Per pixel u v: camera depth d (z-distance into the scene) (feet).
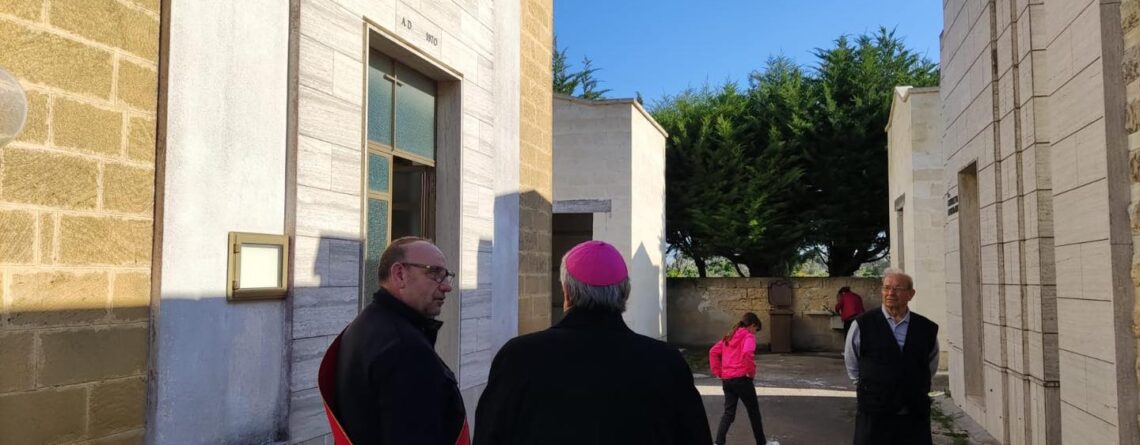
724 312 63.67
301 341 14.21
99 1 10.51
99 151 10.46
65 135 9.98
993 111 25.31
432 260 9.13
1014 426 24.06
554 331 8.77
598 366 8.37
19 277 9.36
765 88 70.08
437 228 19.95
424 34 18.38
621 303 8.93
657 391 8.33
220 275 12.50
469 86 20.52
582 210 51.49
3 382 9.15
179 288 11.69
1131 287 15.33
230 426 12.69
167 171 11.50
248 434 13.08
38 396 9.57
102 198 10.50
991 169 25.68
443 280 9.23
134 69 11.05
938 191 43.86
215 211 12.41
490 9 22.02
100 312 10.43
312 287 14.51
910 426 15.81
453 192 19.89
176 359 11.60
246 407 13.05
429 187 20.03
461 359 19.62
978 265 30.63
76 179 10.11
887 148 63.41
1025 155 22.95
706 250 69.31
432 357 8.42
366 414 8.19
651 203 57.88
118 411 10.67
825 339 61.41
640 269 53.21
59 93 9.91
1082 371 17.34
